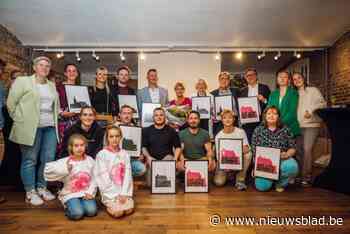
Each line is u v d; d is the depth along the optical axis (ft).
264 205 9.56
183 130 12.45
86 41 16.98
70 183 8.66
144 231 7.41
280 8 13.98
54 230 7.49
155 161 11.12
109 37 16.61
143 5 13.67
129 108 11.88
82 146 8.87
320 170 15.43
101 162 8.87
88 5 13.62
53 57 18.35
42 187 10.40
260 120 13.00
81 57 18.81
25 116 9.48
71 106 11.64
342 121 10.94
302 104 12.76
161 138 11.83
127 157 9.25
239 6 13.80
